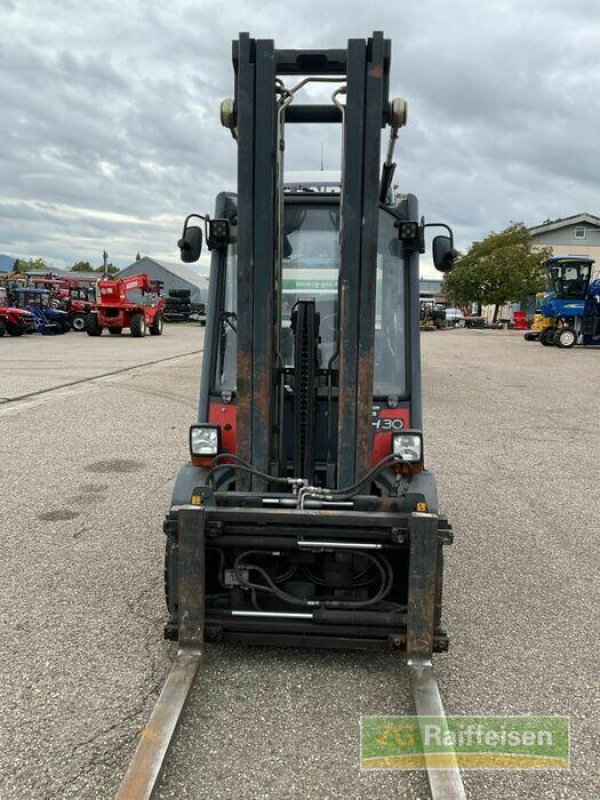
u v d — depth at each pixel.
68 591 4.57
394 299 4.21
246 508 3.45
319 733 3.11
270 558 3.60
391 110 3.48
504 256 51.28
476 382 16.53
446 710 3.35
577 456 9.00
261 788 2.76
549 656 3.88
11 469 7.77
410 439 3.71
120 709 3.27
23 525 5.89
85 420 10.70
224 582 3.58
